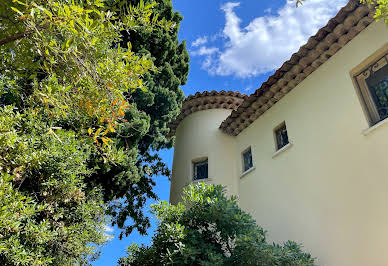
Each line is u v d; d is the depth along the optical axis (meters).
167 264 5.68
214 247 6.09
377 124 6.10
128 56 3.48
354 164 6.40
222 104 12.88
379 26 6.70
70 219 6.26
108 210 10.12
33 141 5.04
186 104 13.19
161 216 6.63
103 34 3.22
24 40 3.33
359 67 7.00
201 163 11.87
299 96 8.73
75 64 3.22
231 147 11.68
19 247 4.27
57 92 3.44
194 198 6.70
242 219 6.32
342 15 7.02
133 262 6.71
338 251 6.09
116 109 3.54
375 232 5.52
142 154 10.90
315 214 6.95
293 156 8.25
